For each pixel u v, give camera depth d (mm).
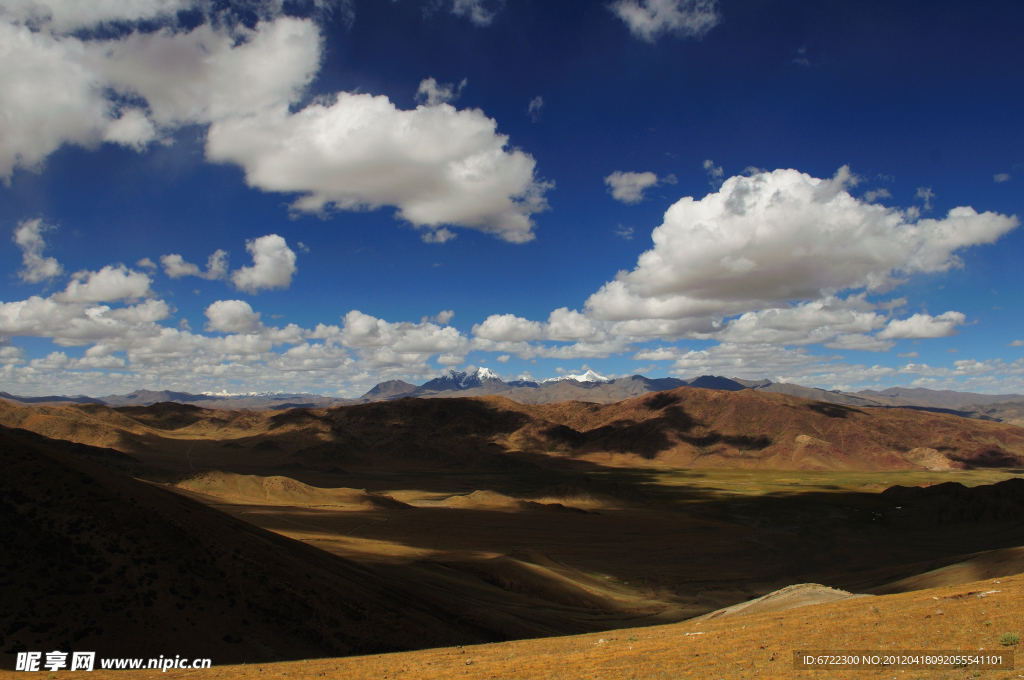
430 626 42188
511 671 23000
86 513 34938
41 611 27922
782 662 19438
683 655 22531
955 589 29875
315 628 35375
